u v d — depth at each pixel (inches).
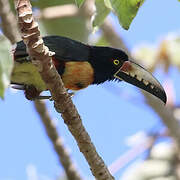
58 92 369.1
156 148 578.9
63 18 588.4
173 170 567.5
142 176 565.9
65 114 377.7
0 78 316.8
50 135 530.9
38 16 586.2
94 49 464.8
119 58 472.7
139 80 477.4
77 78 452.4
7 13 533.0
